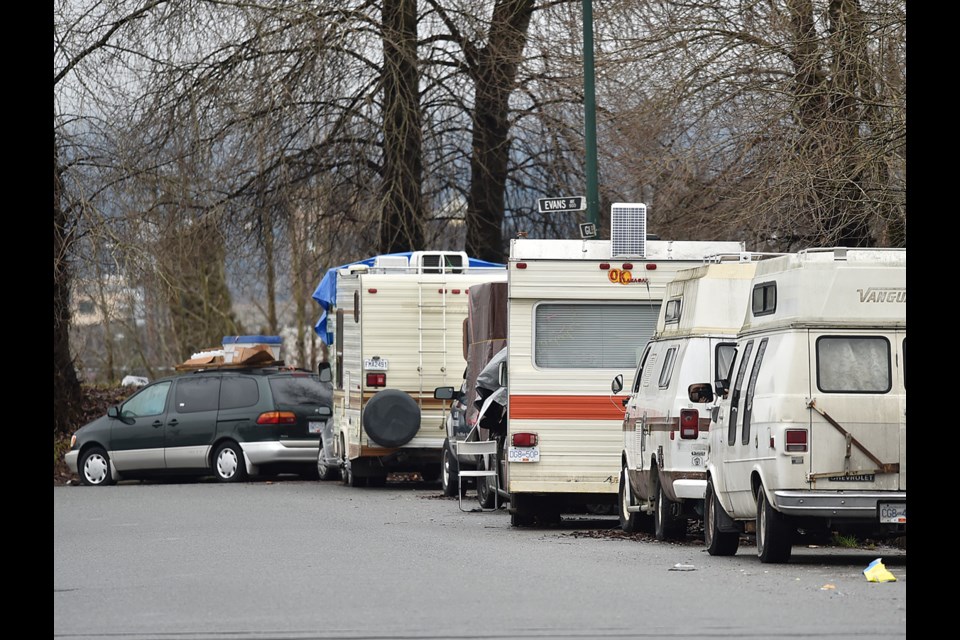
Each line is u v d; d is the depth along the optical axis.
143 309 144.50
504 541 57.91
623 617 34.78
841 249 46.09
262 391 102.75
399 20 113.75
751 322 49.47
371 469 93.00
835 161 80.12
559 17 115.06
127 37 115.50
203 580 44.47
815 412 45.28
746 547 56.28
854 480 45.22
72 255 116.06
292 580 43.91
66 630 34.34
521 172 123.62
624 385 65.75
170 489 95.56
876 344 45.75
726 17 90.94
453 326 91.06
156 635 33.31
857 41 81.31
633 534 61.44
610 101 101.12
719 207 90.25
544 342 65.94
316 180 118.50
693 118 91.38
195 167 116.25
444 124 121.00
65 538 61.03
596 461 65.50
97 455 104.38
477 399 72.38
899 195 79.06
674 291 57.84
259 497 87.00
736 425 49.00
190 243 118.88
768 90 86.69
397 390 89.31
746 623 33.56
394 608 37.06
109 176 115.94
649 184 95.12
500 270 92.69
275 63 112.56
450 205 126.06
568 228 122.75
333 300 100.81
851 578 42.81
